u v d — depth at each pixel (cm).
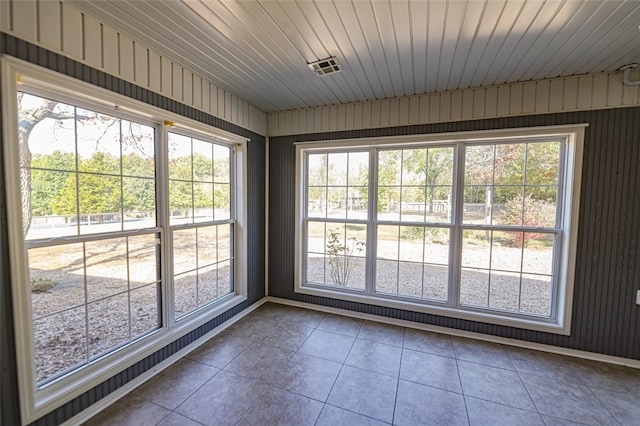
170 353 222
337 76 238
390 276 309
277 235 353
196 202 258
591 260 232
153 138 214
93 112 175
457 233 278
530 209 257
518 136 247
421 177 293
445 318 280
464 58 204
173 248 231
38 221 151
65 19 150
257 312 326
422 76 236
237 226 309
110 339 187
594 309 234
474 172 272
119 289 192
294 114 333
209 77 244
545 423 167
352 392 191
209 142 272
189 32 176
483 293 274
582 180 231
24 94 145
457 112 265
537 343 251
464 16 156
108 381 177
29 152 147
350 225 326
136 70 188
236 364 222
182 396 185
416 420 167
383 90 268
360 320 306
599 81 224
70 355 165
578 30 167
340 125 312
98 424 161
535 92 240
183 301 246
